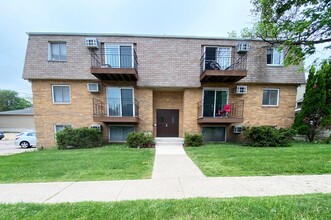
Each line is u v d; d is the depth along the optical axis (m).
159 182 4.61
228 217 2.79
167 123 12.93
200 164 6.25
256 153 7.53
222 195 3.75
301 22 3.74
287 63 4.28
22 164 6.39
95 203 3.33
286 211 2.92
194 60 11.62
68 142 10.35
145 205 3.20
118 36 11.30
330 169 5.34
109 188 4.23
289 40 4.00
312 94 11.47
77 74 11.28
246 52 11.55
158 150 9.18
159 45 11.56
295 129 11.32
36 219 2.81
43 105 11.55
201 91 11.88
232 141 12.06
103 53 11.27
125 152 8.55
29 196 3.81
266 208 3.04
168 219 2.78
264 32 5.66
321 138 11.56
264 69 11.70
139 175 5.20
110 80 11.59
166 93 12.85
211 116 11.85
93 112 11.62
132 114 11.74
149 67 11.53
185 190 4.06
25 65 11.20
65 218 2.83
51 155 8.06
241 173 5.22
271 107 12.03
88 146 10.55
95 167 5.93
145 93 11.84
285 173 5.17
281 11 4.37
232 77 10.74
